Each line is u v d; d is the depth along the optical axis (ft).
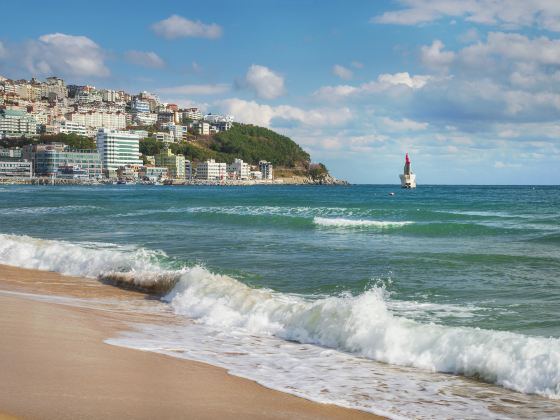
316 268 55.83
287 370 24.22
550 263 57.82
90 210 156.04
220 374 22.25
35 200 233.55
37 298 39.88
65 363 21.29
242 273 52.54
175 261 59.82
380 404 19.92
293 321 33.45
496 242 78.95
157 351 25.64
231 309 37.42
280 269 55.31
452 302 40.19
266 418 17.11
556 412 19.71
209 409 17.42
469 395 21.67
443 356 26.08
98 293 45.44
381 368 25.54
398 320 30.19
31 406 15.88
